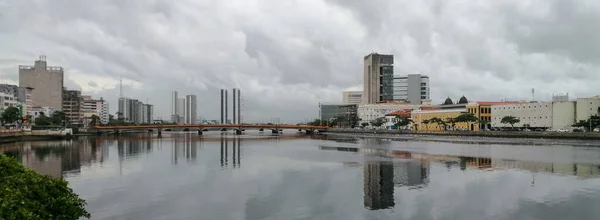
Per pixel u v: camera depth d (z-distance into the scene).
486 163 88.75
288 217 44.75
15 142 176.88
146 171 79.50
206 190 59.28
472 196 53.91
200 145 163.75
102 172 78.25
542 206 48.22
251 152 125.56
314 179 68.81
